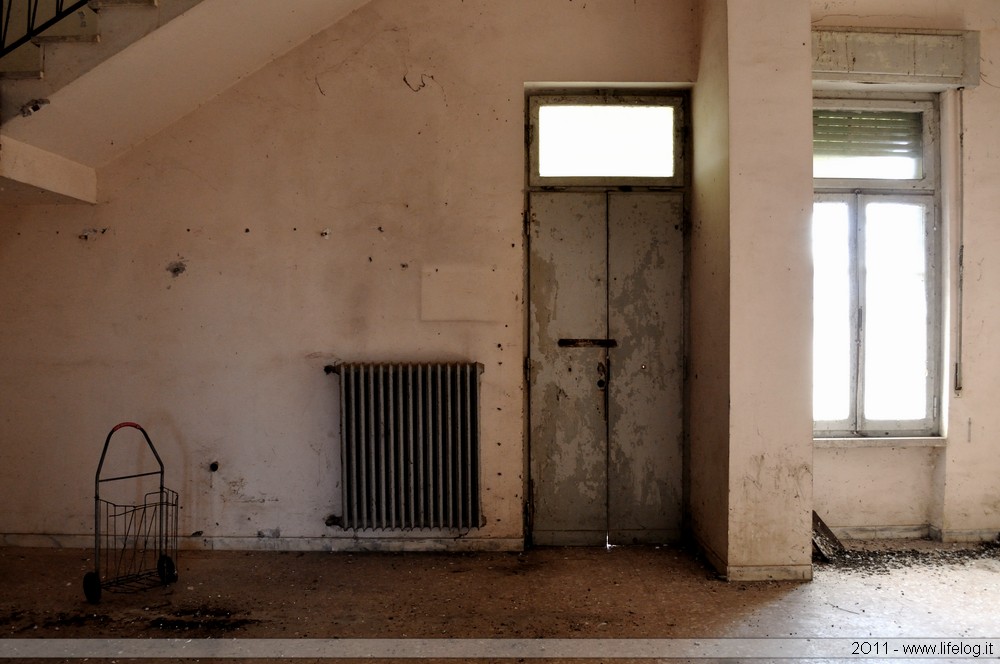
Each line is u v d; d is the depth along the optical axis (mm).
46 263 4070
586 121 4250
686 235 4246
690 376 4207
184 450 4086
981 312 4242
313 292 4086
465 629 3031
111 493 4082
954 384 4242
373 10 4059
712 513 3834
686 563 3891
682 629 3027
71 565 3801
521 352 4086
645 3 4062
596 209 4238
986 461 4250
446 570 3775
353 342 4090
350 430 3959
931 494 4277
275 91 4062
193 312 4074
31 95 3248
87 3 3242
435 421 3990
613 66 4074
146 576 3613
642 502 4254
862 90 4312
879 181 4312
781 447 3588
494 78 4066
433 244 4090
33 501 4094
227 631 3004
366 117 4070
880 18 4195
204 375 4082
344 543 4074
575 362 4238
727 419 3604
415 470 3975
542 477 4238
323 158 4074
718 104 3723
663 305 4242
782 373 3578
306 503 4078
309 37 4059
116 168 4055
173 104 3879
